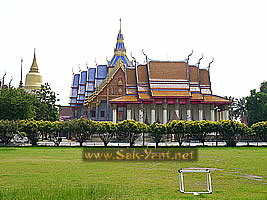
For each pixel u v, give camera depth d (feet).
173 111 243.40
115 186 53.72
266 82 337.72
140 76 239.91
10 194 46.34
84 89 302.86
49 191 48.75
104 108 262.06
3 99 214.90
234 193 48.96
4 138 177.47
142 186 54.19
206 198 44.96
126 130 167.53
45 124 173.17
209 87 251.19
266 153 129.08
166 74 237.25
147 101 232.53
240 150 146.30
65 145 178.91
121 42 318.86
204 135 177.37
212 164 89.97
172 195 46.98
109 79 254.06
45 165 85.66
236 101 419.13
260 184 57.36
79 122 170.30
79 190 49.65
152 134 171.63
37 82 413.18
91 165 86.53
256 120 284.82
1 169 76.69
